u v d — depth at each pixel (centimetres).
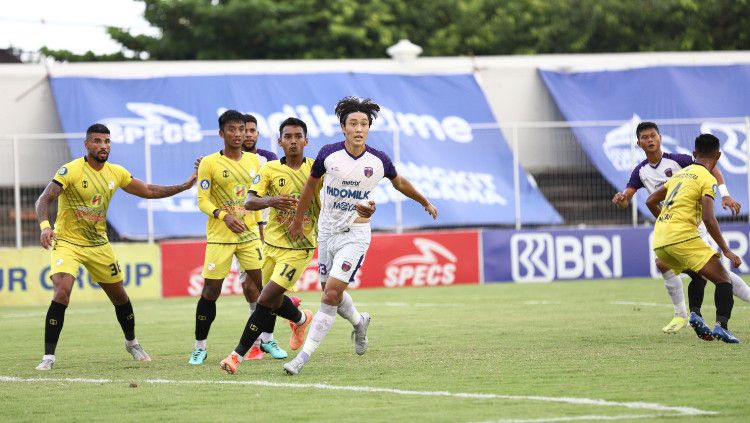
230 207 3294
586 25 10588
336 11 10312
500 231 6931
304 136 3100
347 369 2959
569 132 7200
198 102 7788
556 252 6956
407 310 4975
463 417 2192
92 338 4088
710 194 3247
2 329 4588
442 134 7575
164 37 10369
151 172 6662
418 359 3144
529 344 3469
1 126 7612
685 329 3828
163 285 6494
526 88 8312
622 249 6994
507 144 7356
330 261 2966
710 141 3325
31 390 2719
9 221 6531
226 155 3309
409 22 10638
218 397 2522
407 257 6825
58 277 3180
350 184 2825
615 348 3291
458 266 6888
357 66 8150
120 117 7619
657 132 3753
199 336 3234
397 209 6981
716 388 2486
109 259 3244
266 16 10156
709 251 3300
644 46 10588
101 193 3194
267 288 2967
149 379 2877
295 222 2880
